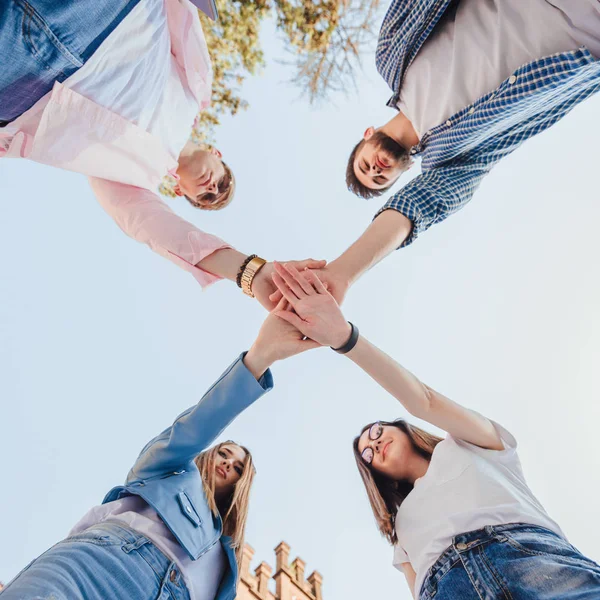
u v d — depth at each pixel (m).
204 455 2.87
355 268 2.24
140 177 2.29
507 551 1.82
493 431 2.43
